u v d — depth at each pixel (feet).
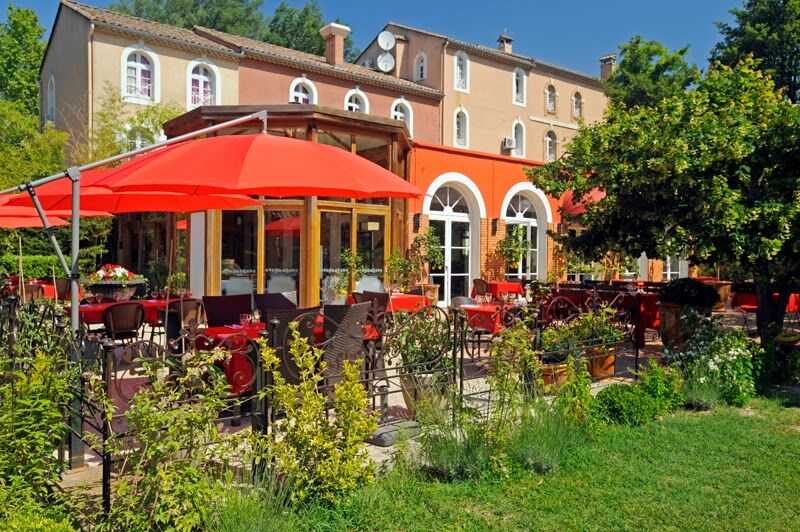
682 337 33.17
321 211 43.62
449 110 98.32
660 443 19.30
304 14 153.69
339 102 85.71
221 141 20.85
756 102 31.50
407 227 54.34
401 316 21.48
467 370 28.78
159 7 146.92
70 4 71.05
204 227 43.98
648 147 29.76
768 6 60.18
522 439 17.42
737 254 28.14
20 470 12.16
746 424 21.56
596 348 26.78
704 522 14.05
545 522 13.94
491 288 51.19
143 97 69.21
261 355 14.93
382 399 20.40
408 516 13.97
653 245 33.32
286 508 13.41
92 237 63.21
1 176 61.36
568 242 37.19
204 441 12.74
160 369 12.80
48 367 13.48
